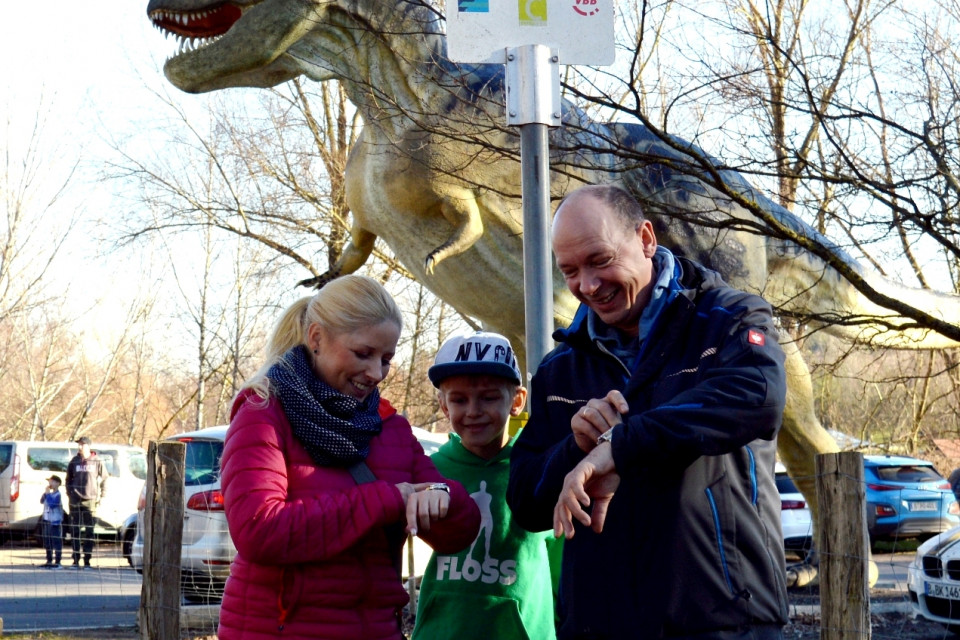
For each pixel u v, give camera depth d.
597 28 3.65
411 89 6.92
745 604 2.61
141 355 31.50
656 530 2.64
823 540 4.38
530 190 3.62
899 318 8.12
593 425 2.57
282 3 6.74
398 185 6.95
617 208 2.74
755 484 2.72
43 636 9.06
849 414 21.14
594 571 2.72
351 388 2.98
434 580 3.60
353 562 2.87
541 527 2.84
